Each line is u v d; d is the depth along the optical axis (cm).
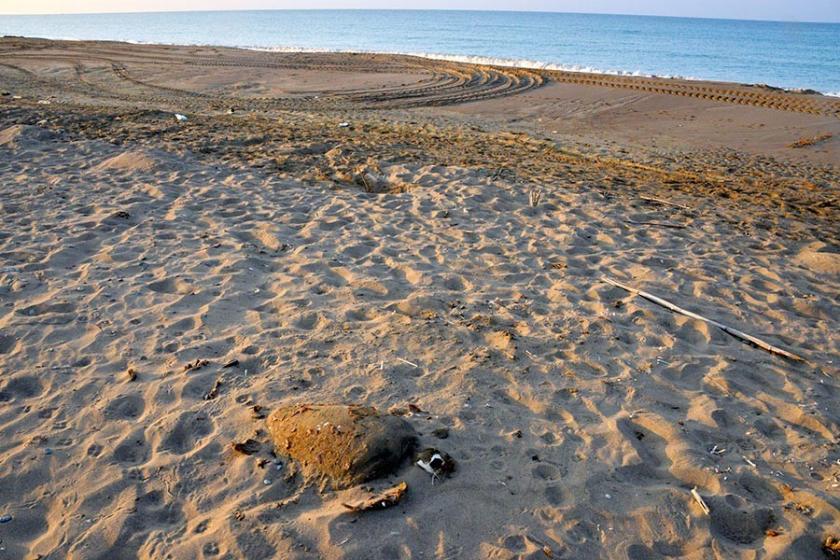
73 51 3119
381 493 305
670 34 6900
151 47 3544
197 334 461
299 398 386
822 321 536
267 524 291
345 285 553
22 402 383
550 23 9981
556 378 419
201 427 361
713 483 329
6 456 336
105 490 315
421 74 2581
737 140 1489
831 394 421
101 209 723
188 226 686
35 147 982
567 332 482
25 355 428
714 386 423
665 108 1897
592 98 2061
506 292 552
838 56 4381
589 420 377
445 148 1212
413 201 812
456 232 702
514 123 1667
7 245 612
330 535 284
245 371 416
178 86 2188
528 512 304
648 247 695
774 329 514
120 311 492
